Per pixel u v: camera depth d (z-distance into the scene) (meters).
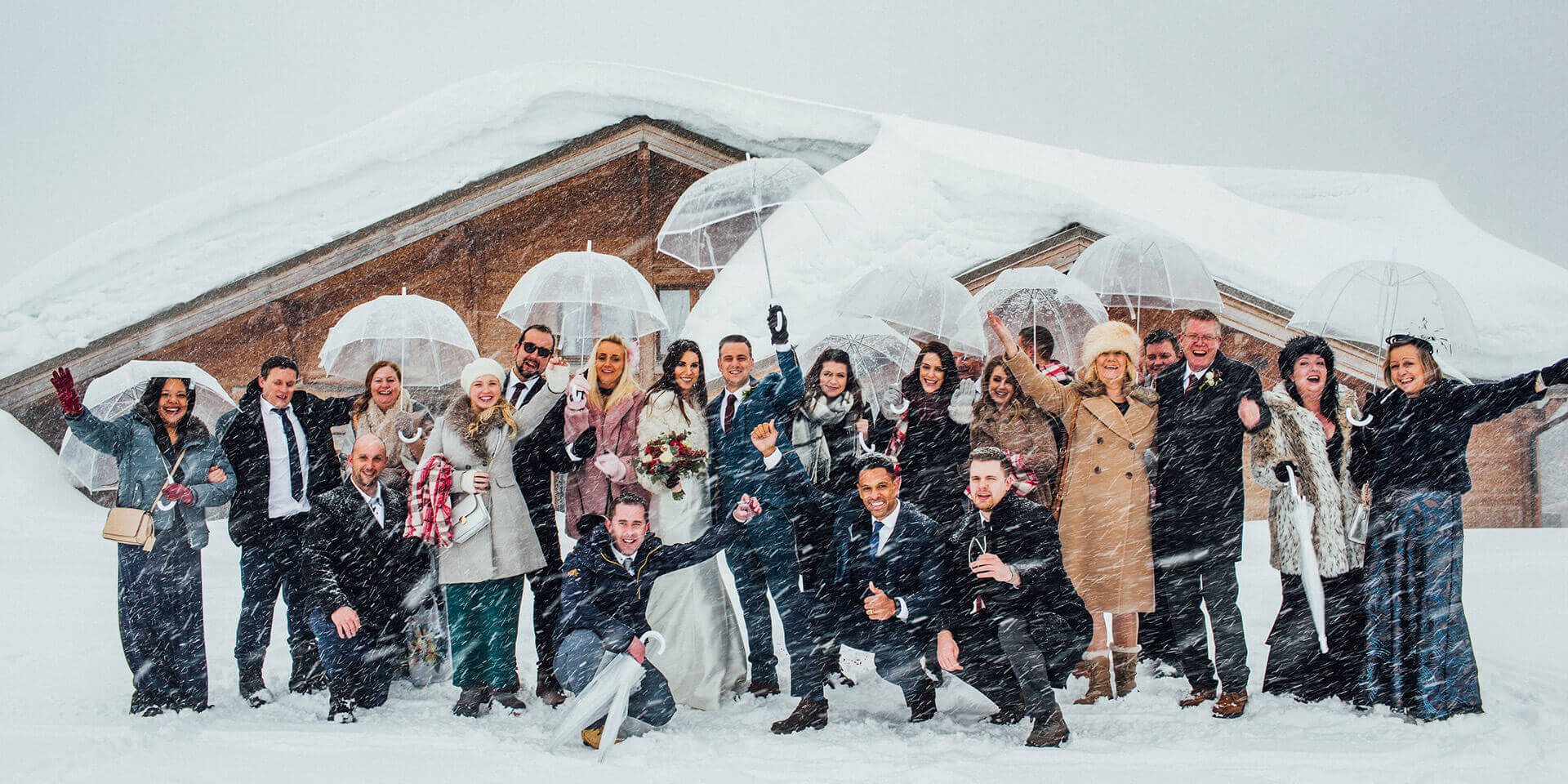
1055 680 5.39
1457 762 4.71
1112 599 5.88
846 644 5.70
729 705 6.03
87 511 10.97
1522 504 11.53
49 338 12.02
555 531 6.41
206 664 6.11
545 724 5.68
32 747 5.18
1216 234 12.08
